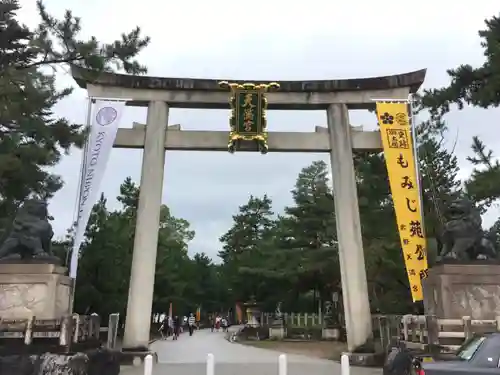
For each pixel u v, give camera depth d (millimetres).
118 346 23594
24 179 17406
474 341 9375
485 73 18844
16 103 16312
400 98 22156
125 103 21547
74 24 18141
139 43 19000
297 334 39656
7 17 19766
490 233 17938
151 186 20859
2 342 14602
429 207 27141
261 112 21641
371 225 28391
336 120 22094
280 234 44062
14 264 16281
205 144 21734
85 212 19906
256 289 48531
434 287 17625
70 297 18109
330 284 38281
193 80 21922
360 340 19750
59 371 12969
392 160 21188
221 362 20094
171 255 51500
